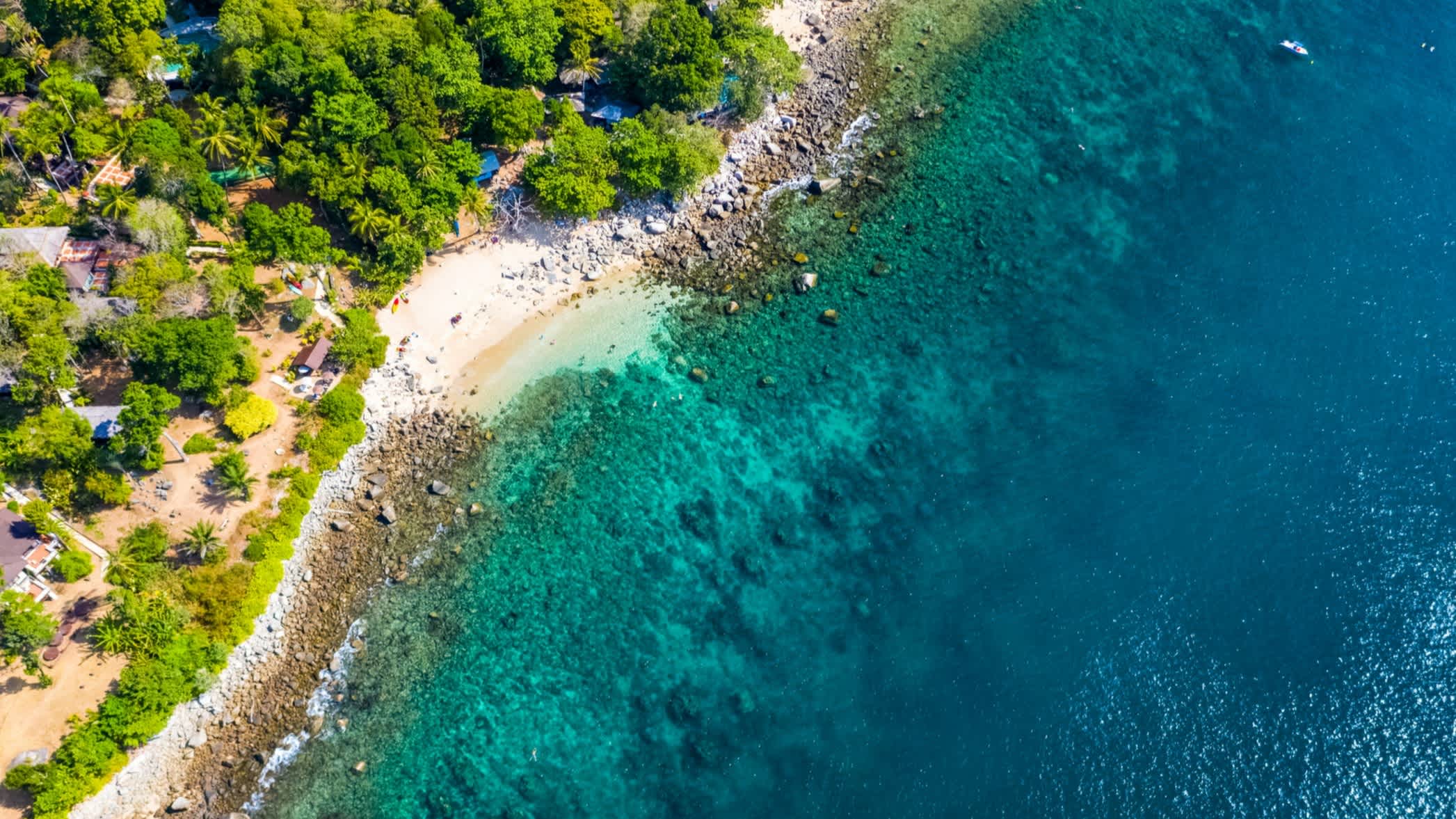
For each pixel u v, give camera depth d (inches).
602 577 2856.8
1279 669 2677.2
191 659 2522.1
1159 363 3302.2
